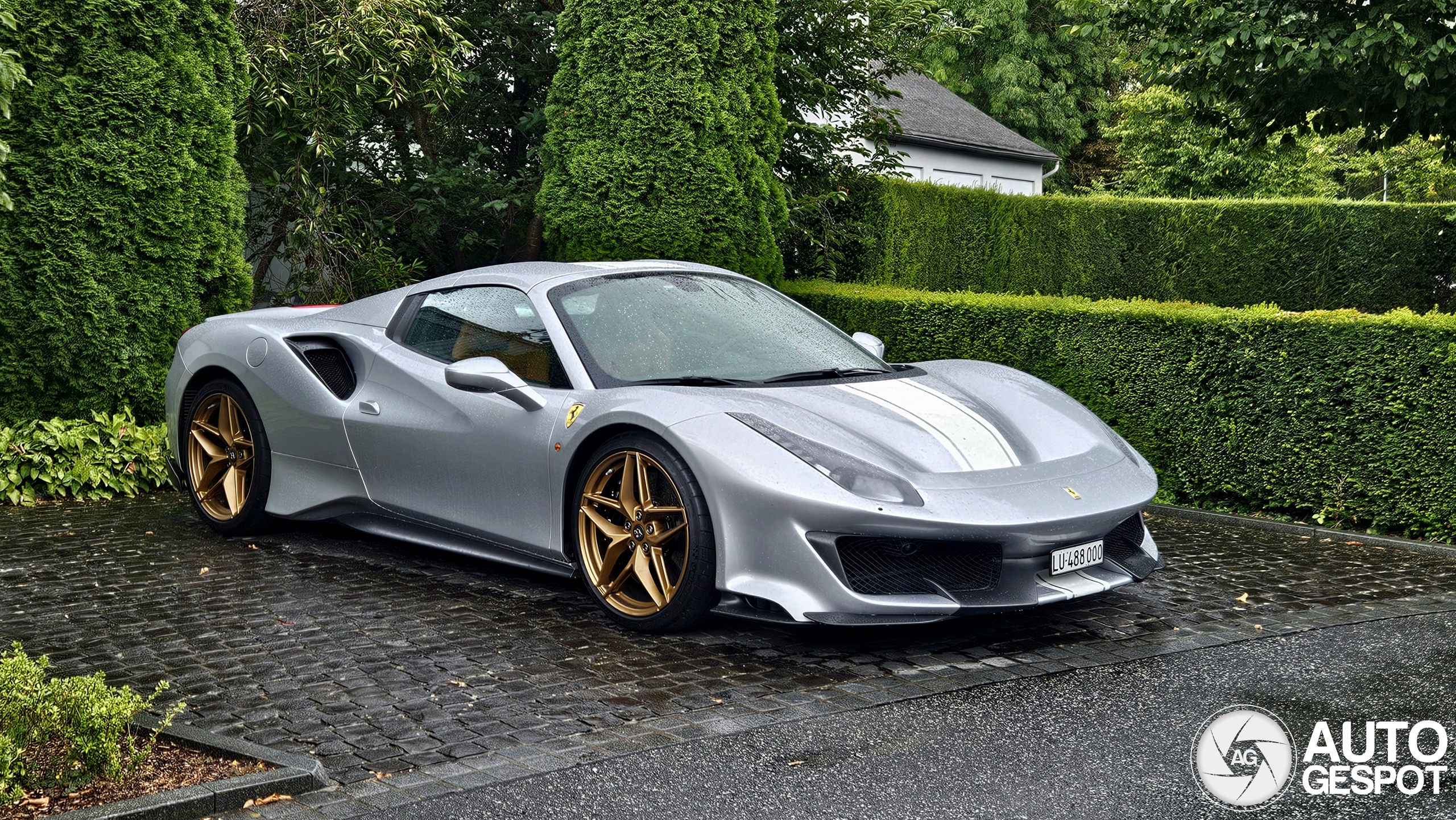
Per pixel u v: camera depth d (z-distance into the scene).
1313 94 8.25
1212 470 6.30
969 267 14.65
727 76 8.88
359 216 9.78
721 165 8.75
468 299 4.90
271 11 8.76
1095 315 6.66
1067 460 4.16
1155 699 3.38
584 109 8.88
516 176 10.34
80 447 6.52
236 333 5.49
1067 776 2.82
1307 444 5.91
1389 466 5.64
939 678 3.57
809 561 3.69
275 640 3.95
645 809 2.65
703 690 3.47
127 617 4.21
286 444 5.25
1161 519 6.18
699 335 4.64
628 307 4.67
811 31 10.53
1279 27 7.77
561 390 4.35
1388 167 24.02
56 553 5.20
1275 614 4.30
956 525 3.64
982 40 31.64
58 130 6.62
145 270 6.98
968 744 3.04
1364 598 4.55
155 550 5.25
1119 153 25.70
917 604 3.70
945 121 23.36
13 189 6.57
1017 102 31.45
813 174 11.26
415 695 3.41
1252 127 8.92
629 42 8.67
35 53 6.55
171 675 3.60
